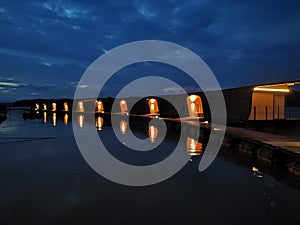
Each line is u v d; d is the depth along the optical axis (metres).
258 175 7.51
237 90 19.62
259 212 4.91
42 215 4.81
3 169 8.39
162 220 4.60
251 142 10.91
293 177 7.27
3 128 23.34
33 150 12.08
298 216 4.72
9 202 5.48
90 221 4.56
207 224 4.43
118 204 5.38
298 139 10.88
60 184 6.77
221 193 6.03
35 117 40.84
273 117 19.12
